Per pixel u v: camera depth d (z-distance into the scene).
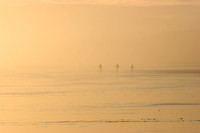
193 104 97.69
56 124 73.19
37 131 67.12
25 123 74.69
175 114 82.31
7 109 93.88
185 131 65.25
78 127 69.88
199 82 172.75
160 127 68.69
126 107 94.12
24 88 156.00
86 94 126.75
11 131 67.56
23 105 101.06
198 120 74.94
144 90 137.25
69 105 99.62
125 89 142.50
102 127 69.50
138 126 69.81
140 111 87.31
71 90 142.38
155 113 84.12
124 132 65.06
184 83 167.75
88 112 87.19
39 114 85.38
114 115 82.38
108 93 128.50
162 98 111.19
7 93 135.38
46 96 122.75
